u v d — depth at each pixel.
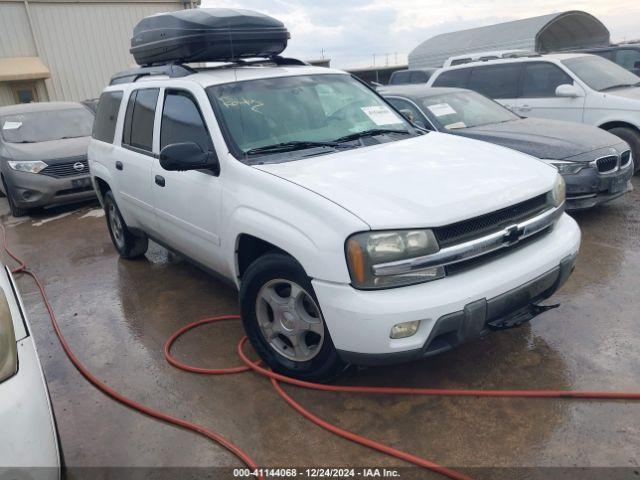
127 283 5.28
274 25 4.39
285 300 3.24
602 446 2.66
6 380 2.08
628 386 3.08
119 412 3.22
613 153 5.64
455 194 2.92
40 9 17.14
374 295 2.69
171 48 4.30
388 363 2.77
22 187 8.23
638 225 5.72
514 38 15.77
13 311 2.37
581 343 3.56
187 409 3.18
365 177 3.11
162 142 4.34
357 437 2.81
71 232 7.43
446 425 2.88
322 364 3.10
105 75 18.53
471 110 6.59
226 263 3.67
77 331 4.32
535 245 3.17
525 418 2.89
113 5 18.25
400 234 2.68
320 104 4.08
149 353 3.88
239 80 4.00
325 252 2.77
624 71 8.32
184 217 4.03
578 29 15.97
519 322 3.00
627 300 4.09
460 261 2.80
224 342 3.95
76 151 8.51
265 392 3.29
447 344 2.81
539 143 5.68
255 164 3.43
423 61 19.47
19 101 17.34
